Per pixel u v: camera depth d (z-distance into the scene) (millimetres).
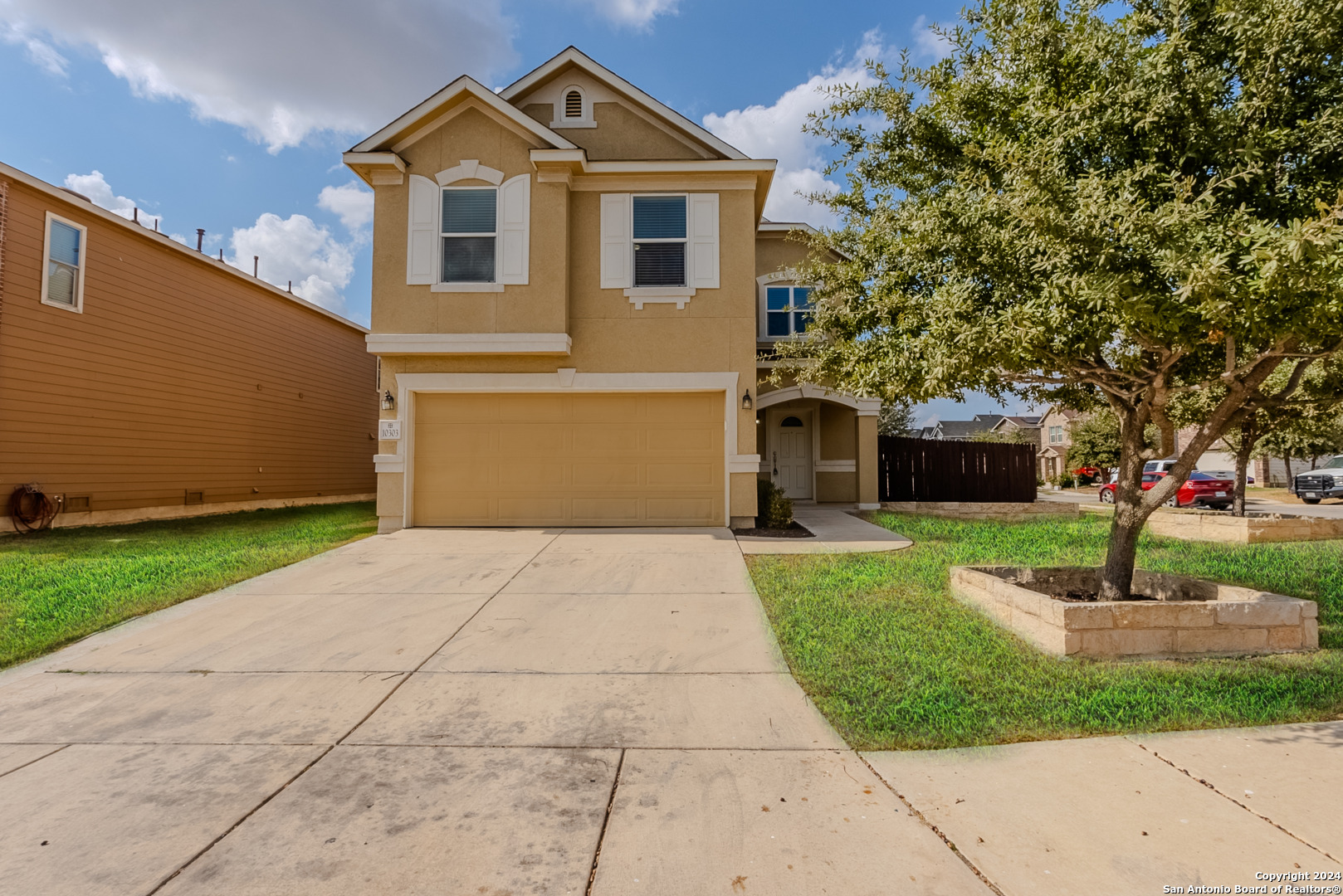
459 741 3910
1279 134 4453
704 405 11359
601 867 2760
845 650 5254
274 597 7031
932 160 6930
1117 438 37125
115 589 7289
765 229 14992
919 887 2621
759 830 3010
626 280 11258
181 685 4781
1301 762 3523
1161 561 8500
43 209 12453
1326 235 3326
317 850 2881
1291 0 4258
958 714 4129
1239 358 5836
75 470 12961
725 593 7043
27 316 12164
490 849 2887
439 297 10930
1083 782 3367
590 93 12266
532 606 6652
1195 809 3105
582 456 11305
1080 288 4352
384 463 11109
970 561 8414
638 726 4090
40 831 3039
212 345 16219
